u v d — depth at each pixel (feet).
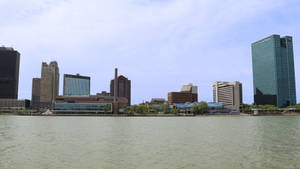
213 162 104.53
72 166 98.43
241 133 226.99
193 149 136.87
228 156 116.67
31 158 112.68
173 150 133.59
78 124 371.15
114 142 165.78
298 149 135.44
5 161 106.63
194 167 96.68
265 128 288.30
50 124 368.07
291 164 100.78
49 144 155.84
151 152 127.65
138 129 275.80
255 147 143.13
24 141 169.37
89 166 98.53
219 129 275.59
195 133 228.22
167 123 407.23
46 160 108.78
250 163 102.73
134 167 96.84
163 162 104.94
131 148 140.67
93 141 170.50
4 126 319.47
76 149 136.67
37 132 235.20
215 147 143.64
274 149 135.44
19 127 301.43
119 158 112.88
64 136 201.16
